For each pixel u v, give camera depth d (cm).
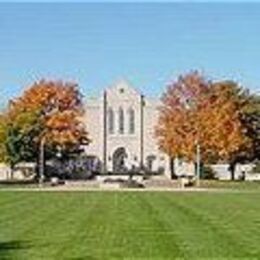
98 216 4834
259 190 9381
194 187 10312
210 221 4516
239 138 11694
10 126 11931
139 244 3334
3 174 12925
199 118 11712
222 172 13038
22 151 11956
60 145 12300
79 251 3095
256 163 12850
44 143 12094
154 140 14262
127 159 14362
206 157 11850
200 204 6200
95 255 2994
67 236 3616
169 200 6794
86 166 14062
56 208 5594
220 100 11862
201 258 2934
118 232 3819
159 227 4106
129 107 14400
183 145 11719
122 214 5012
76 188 9675
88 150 14312
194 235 3706
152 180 11862
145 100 14425
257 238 3591
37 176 12394
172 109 11925
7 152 11956
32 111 12088
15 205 5947
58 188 9619
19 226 4112
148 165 14300
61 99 12319
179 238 3575
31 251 3078
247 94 12156
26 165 12800
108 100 14400
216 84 12025
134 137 14350
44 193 8138
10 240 3447
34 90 12256
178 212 5250
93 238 3541
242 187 10300
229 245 3325
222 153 11650
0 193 8094
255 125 12219
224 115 11638
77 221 4438
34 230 3897
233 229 4019
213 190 9362
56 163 12738
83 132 12569
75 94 12412
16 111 12088
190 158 11756
